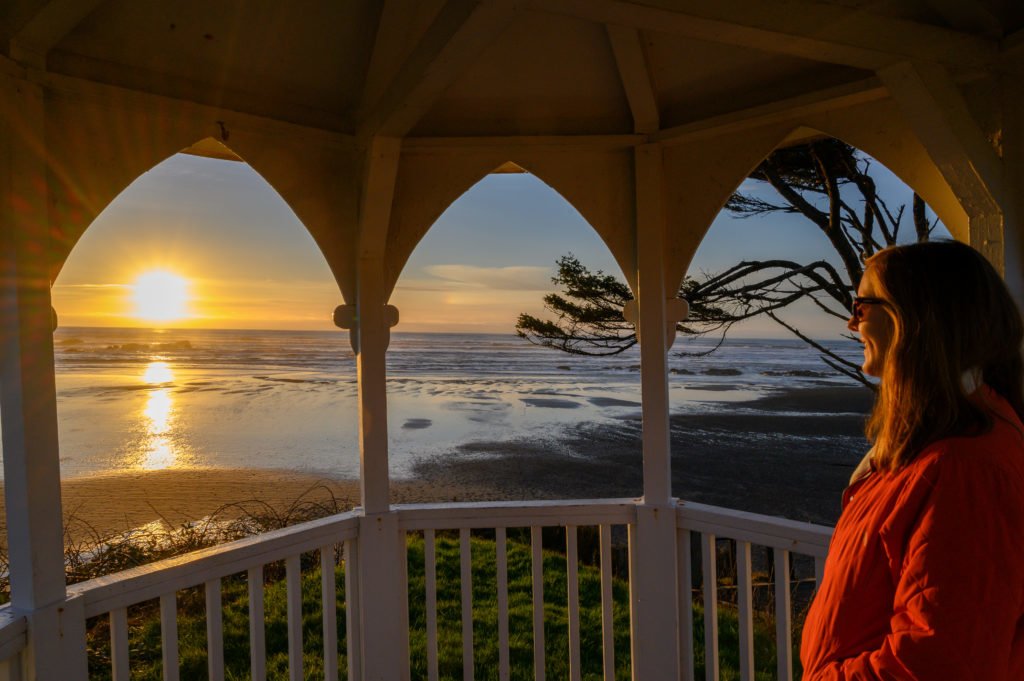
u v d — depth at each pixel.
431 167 2.81
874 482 1.01
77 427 22.62
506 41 2.59
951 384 0.92
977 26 1.86
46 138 1.98
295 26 2.39
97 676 4.04
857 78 2.30
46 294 1.87
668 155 2.75
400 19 2.33
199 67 2.32
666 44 2.58
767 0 1.63
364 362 2.67
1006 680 0.80
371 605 2.64
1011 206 1.84
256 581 2.32
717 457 17.92
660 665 2.64
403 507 2.73
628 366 42.34
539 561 2.69
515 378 36.81
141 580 2.01
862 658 0.90
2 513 11.05
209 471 16.27
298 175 2.60
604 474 16.67
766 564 6.49
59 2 1.74
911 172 2.24
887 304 1.01
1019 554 0.82
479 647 4.75
